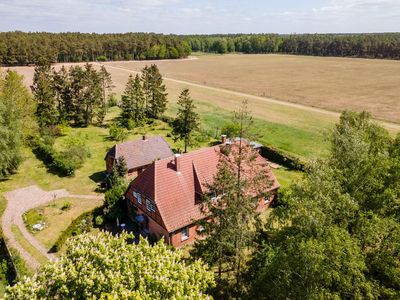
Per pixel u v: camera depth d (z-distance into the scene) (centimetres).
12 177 4959
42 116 7125
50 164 5391
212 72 18012
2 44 16775
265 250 2705
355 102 10525
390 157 2917
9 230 3641
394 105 10006
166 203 3397
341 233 1972
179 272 1711
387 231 2162
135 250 1808
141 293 1544
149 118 8256
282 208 2442
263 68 19600
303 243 1906
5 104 4959
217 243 2495
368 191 2542
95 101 7838
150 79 8300
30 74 14638
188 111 5809
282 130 7550
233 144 2880
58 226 3731
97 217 3734
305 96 11600
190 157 3741
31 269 3012
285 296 2125
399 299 1912
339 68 18775
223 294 2716
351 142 2798
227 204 2436
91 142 6556
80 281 1616
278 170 5256
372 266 2188
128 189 3853
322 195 2153
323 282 1989
